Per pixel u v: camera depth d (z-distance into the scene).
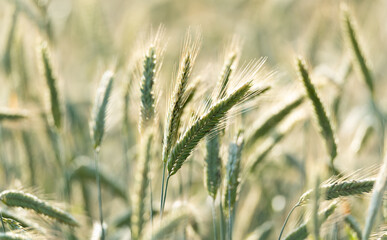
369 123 1.48
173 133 1.17
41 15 1.46
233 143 1.24
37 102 1.51
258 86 1.18
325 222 1.21
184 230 1.28
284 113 1.30
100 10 1.63
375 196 1.13
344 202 1.21
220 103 1.16
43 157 1.56
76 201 1.47
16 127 1.42
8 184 1.46
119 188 1.43
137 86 1.25
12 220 1.22
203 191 1.41
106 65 1.56
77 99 1.69
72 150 1.51
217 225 1.38
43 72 1.34
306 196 1.18
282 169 1.48
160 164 1.31
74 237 1.33
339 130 1.55
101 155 1.69
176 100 1.17
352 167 1.45
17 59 1.52
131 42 1.62
